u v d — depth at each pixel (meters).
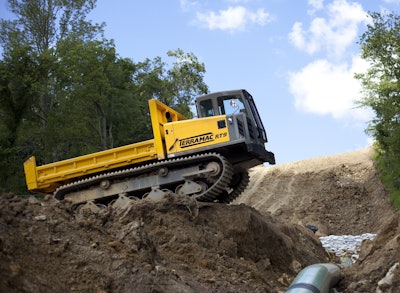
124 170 17.67
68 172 18.36
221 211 16.12
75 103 32.47
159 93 44.47
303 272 12.64
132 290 9.39
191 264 13.21
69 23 38.50
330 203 38.31
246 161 17.80
